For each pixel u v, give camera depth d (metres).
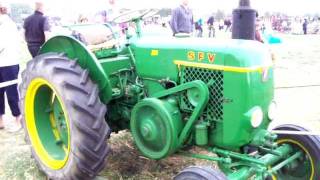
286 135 3.61
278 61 12.62
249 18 3.46
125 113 3.99
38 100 4.02
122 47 4.00
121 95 3.92
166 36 3.92
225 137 3.21
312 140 3.48
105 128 3.45
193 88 3.28
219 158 3.36
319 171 3.44
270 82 3.25
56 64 3.52
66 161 3.60
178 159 4.48
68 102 3.34
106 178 4.02
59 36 3.66
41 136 4.04
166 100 3.48
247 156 3.23
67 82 3.38
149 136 3.44
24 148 4.96
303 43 19.55
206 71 3.26
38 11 6.77
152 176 4.11
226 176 2.98
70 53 3.70
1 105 5.73
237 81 3.06
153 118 3.43
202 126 3.27
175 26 7.30
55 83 3.43
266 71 3.17
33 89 3.88
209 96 3.25
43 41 6.82
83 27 4.36
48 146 4.00
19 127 5.77
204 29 21.55
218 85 3.20
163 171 4.21
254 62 3.08
